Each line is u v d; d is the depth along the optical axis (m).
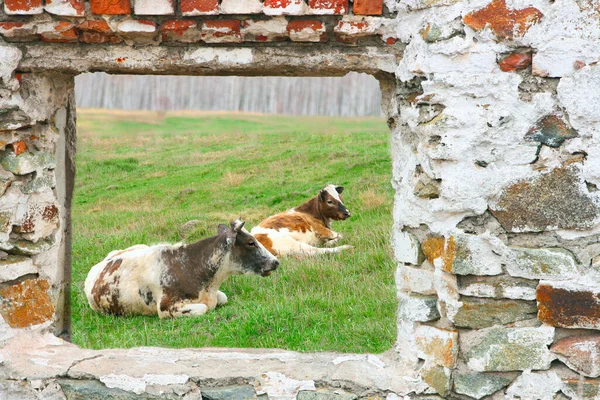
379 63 4.26
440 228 4.10
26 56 4.35
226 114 14.93
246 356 4.58
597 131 3.84
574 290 3.92
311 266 8.78
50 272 4.74
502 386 4.07
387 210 12.00
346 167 15.12
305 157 16.59
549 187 3.92
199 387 4.30
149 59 4.35
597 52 3.79
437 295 4.19
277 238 9.94
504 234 4.00
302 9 4.11
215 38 4.26
